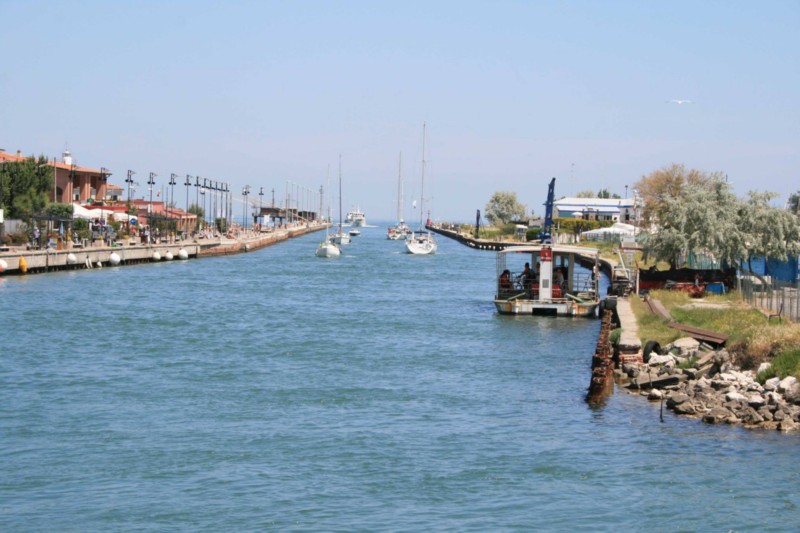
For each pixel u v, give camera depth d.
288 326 64.81
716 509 26.66
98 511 26.64
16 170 124.62
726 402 36.12
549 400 39.78
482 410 38.03
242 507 26.95
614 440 33.09
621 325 52.09
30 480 29.14
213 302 81.19
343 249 198.88
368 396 40.84
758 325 45.97
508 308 68.81
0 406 38.44
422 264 144.25
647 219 141.50
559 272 69.94
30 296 81.12
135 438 33.69
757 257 75.12
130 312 71.88
